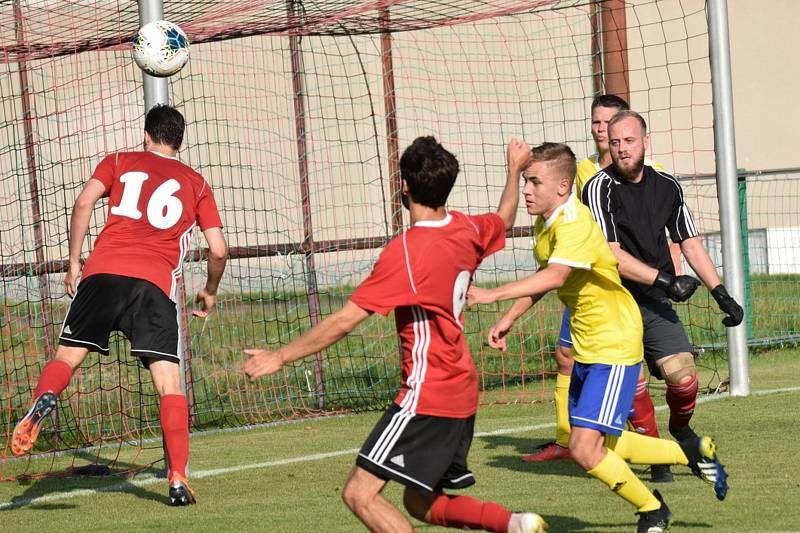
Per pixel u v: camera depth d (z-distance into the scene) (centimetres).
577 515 1858
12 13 3158
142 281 2038
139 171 2116
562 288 1752
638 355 1727
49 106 4562
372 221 5484
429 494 1457
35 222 3325
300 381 3841
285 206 5222
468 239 1415
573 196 1753
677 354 2077
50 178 4584
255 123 5091
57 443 3038
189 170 2155
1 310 3966
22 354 3744
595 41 4212
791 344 4294
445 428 1378
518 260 6075
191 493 2075
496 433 2814
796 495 1920
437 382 1376
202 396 3625
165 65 2302
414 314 1383
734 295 3169
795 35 8344
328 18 3338
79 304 2023
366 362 4128
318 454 2652
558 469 2309
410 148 1413
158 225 2084
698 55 7469
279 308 4997
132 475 2500
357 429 3078
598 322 1723
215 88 5050
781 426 2650
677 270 2630
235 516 1959
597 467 1655
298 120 3728
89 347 2020
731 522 1741
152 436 3111
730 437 2533
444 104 5788
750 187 7356
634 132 2094
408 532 1375
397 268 1364
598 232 1720
